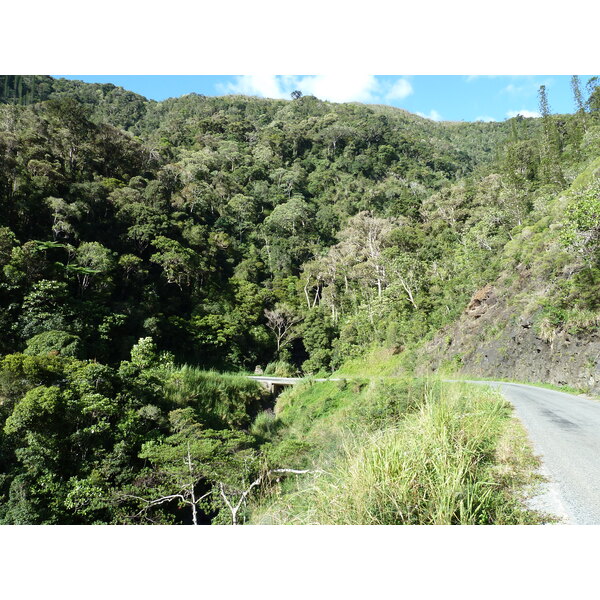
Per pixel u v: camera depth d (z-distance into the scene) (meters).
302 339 58.03
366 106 183.00
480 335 28.31
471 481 3.89
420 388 12.07
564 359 18.50
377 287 55.94
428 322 38.38
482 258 37.94
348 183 94.50
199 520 14.75
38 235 38.75
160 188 57.19
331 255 63.81
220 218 69.69
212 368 45.44
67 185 44.66
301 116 140.25
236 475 13.27
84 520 12.81
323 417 23.03
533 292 24.42
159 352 38.62
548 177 48.38
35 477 13.12
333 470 5.55
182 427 17.86
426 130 167.38
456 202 55.56
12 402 15.60
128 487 13.91
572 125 64.50
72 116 53.03
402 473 3.78
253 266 64.06
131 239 47.12
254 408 30.67
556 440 6.05
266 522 5.03
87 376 17.47
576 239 19.45
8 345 28.34
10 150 40.78
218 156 92.06
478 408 7.25
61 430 14.72
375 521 3.60
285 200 86.19
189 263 49.38
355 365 42.56
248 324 53.75
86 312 33.75
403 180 96.50
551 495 3.84
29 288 31.83
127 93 141.38
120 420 16.62
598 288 18.27
